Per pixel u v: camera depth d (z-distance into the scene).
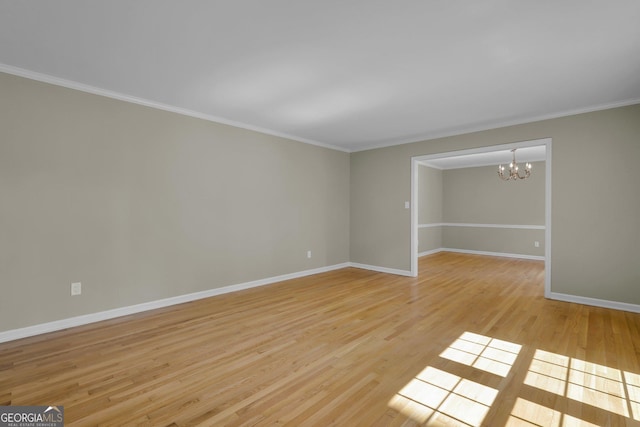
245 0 1.96
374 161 6.21
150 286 3.80
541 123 4.30
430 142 5.46
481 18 2.14
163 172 3.91
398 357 2.55
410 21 2.18
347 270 6.24
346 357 2.55
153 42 2.48
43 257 3.08
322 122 4.65
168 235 3.96
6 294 2.89
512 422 1.77
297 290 4.69
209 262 4.37
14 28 2.28
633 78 3.10
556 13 2.07
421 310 3.74
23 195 2.97
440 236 9.16
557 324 3.28
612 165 3.80
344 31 2.31
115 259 3.53
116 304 3.53
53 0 1.95
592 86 3.30
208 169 4.35
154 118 3.83
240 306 3.91
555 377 2.24
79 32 2.33
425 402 1.95
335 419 1.79
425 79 3.14
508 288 4.79
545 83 3.23
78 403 1.94
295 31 2.32
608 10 2.04
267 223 5.10
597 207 3.90
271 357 2.55
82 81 3.22
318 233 5.97
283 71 2.98
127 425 1.74
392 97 3.62
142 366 2.40
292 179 5.49
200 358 2.53
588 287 3.96
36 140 3.04
